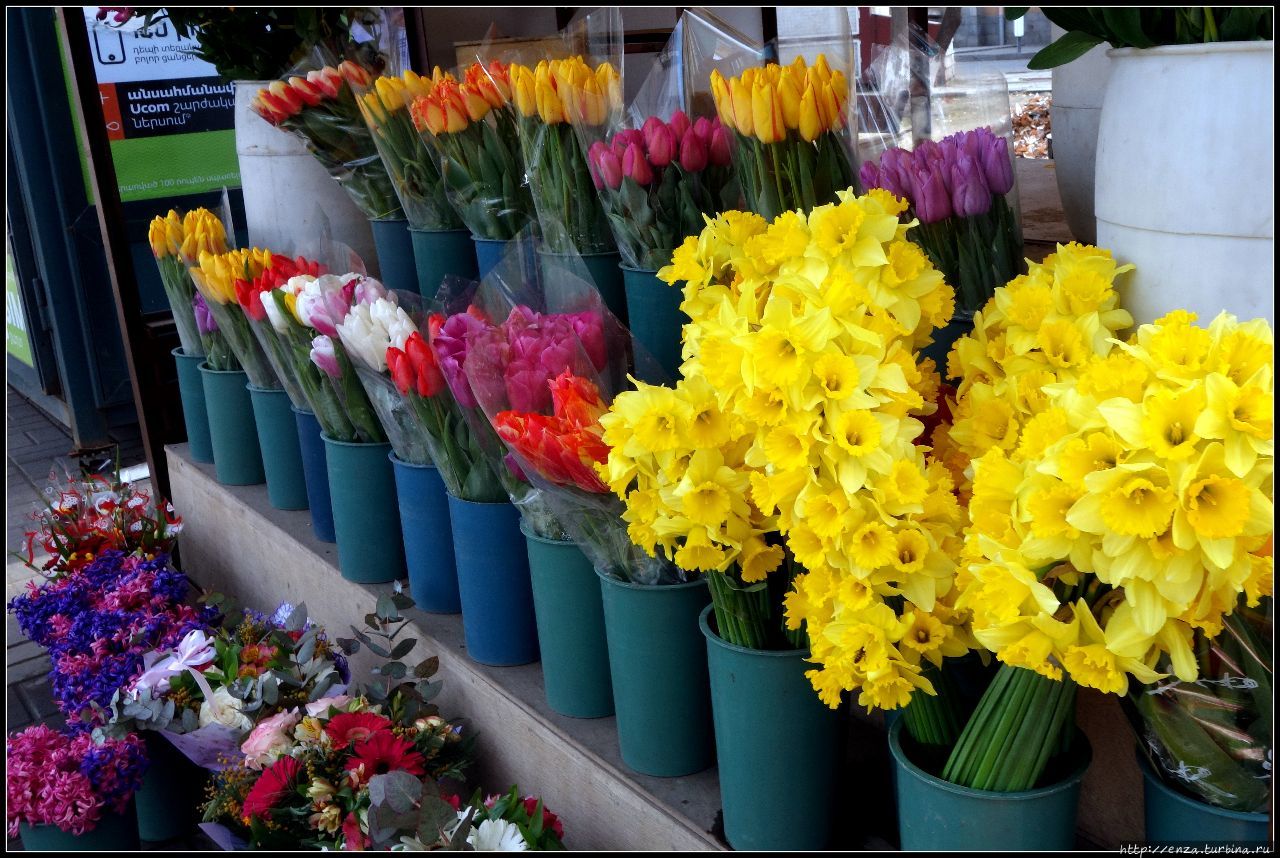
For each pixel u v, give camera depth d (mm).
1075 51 1175
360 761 1630
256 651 2072
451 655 1883
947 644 1113
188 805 2158
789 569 1276
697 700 1473
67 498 2844
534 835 1477
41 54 4316
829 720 1296
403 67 2775
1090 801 1390
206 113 4090
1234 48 995
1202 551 884
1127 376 937
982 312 1249
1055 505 929
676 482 1188
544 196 1993
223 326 2559
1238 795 993
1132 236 1126
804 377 1046
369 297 1981
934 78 1817
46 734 2020
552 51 2268
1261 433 849
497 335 1593
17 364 5602
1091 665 945
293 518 2592
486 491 1740
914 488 1046
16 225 4883
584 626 1602
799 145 1542
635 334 1885
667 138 1749
